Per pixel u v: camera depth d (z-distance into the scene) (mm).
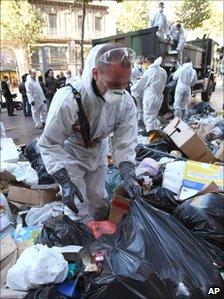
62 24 23844
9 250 1939
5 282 1727
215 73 12898
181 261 1473
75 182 2107
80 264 1596
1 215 2365
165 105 7730
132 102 2025
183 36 8172
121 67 1485
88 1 9133
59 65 23484
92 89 1647
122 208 2070
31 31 18531
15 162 3203
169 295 1354
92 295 1388
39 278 1514
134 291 1352
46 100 8828
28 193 2680
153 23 8758
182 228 1716
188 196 2301
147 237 1568
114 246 1559
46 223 2043
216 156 3391
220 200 2004
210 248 1776
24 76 10250
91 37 25453
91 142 1996
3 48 19859
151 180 2723
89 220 2322
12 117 10539
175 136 3668
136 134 2090
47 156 1827
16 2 17625
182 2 20250
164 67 7746
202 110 7785
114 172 2859
